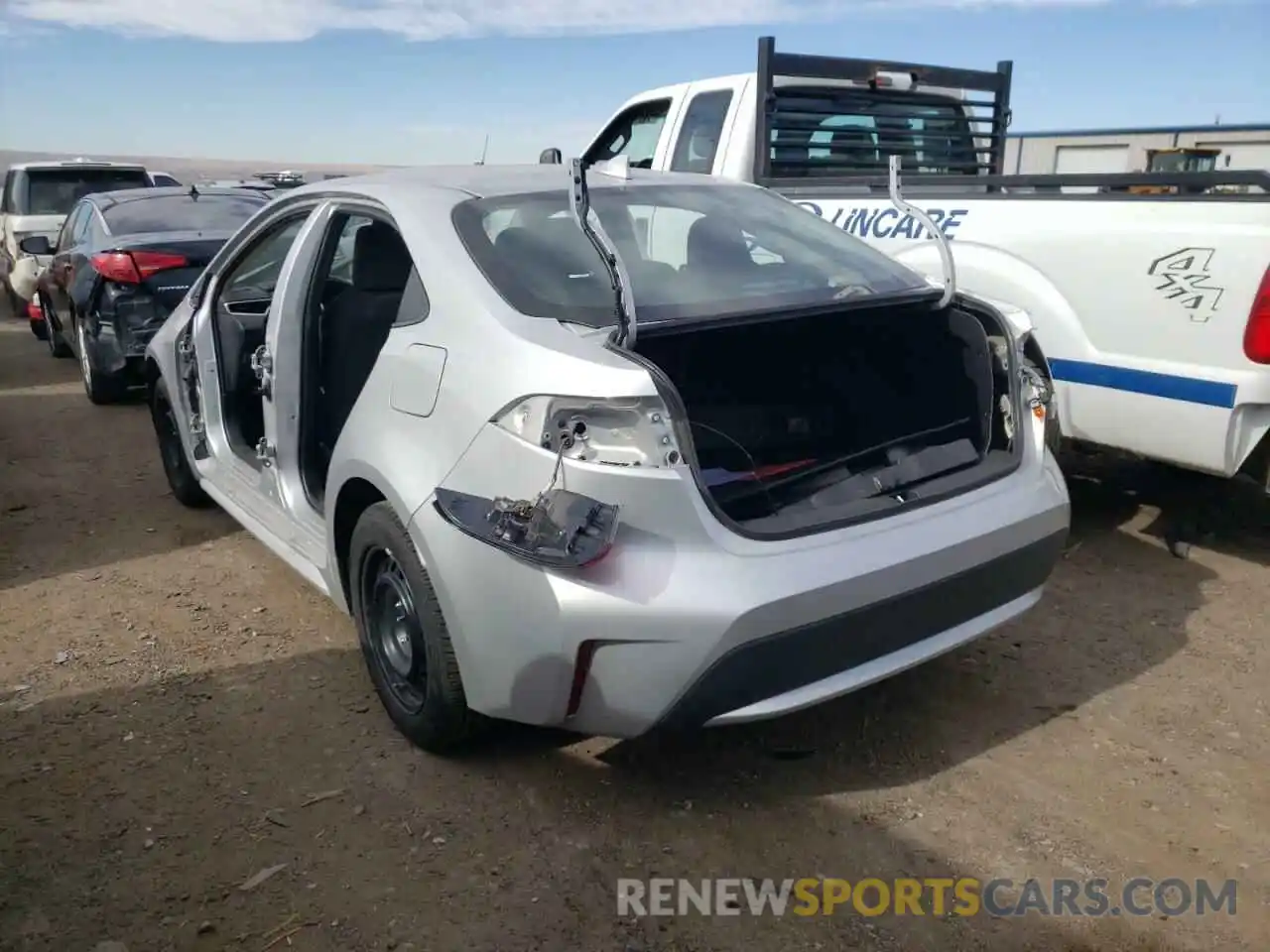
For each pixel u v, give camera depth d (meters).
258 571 4.68
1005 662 3.82
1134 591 4.40
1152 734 3.35
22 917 2.57
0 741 3.33
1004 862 2.76
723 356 3.57
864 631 2.74
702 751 3.25
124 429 7.32
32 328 12.06
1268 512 5.29
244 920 2.56
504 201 3.40
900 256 5.20
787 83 6.11
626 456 2.54
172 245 7.59
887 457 3.38
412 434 2.96
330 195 3.87
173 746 3.29
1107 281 4.39
